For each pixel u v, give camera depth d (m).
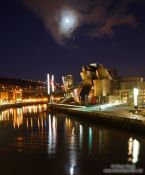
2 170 28.80
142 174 27.09
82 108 98.69
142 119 48.19
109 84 114.19
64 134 52.53
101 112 70.31
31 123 75.50
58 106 124.75
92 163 30.73
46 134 52.81
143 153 34.97
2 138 47.91
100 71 124.06
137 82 110.62
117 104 97.12
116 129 56.06
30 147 39.38
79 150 37.19
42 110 142.00
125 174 27.19
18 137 49.00
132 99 82.38
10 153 35.62
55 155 34.31
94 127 63.22
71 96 140.75
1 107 152.38
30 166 29.92
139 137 46.88
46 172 28.06
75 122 75.94
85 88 127.44
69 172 27.95
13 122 78.88
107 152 35.78
